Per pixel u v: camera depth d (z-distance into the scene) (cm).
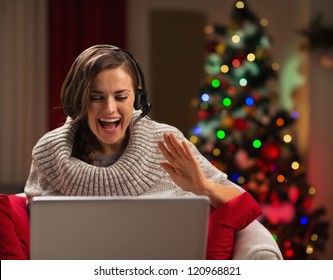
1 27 691
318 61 691
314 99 695
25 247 227
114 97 245
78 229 190
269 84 744
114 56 246
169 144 231
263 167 632
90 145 267
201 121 659
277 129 646
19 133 698
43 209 187
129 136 271
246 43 661
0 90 694
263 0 750
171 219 191
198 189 238
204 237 193
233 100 648
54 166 262
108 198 189
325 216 702
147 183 264
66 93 254
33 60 696
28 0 693
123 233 191
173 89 736
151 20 733
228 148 638
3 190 659
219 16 743
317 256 675
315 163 698
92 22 700
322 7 689
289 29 746
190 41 739
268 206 652
